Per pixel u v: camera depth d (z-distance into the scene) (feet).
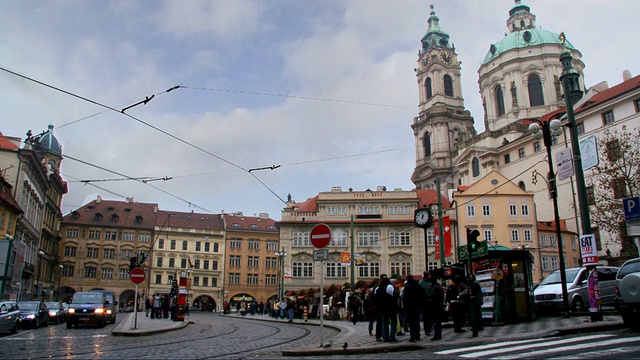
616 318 52.75
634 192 115.03
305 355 38.22
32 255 183.62
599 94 189.57
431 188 263.90
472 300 44.39
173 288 124.06
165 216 283.79
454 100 287.07
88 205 270.87
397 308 44.60
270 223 296.51
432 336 46.75
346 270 195.42
